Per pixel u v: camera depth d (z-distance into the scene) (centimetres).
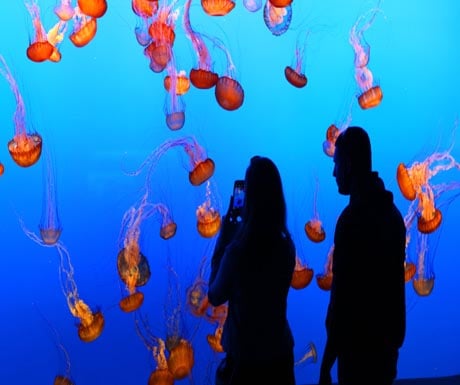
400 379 350
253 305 178
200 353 339
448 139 343
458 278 350
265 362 178
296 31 338
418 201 339
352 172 184
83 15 309
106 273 335
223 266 178
